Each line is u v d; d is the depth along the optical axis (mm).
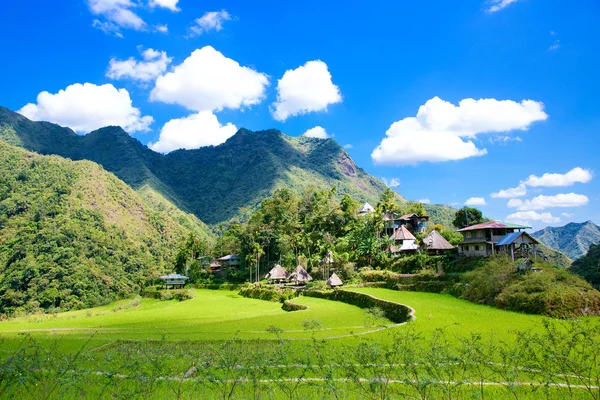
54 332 54844
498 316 40531
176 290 122500
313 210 149500
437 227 103562
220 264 155500
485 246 70125
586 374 18969
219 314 71188
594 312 40781
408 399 17094
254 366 17047
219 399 17344
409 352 18281
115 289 150250
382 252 93438
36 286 131625
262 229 141250
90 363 22125
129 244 188875
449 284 62844
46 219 168125
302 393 17688
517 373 18406
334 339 33625
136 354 20469
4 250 149625
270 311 70938
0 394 16844
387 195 135375
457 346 26125
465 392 17969
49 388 18531
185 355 19797
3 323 74688
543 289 44281
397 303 50188
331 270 99812
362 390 17391
